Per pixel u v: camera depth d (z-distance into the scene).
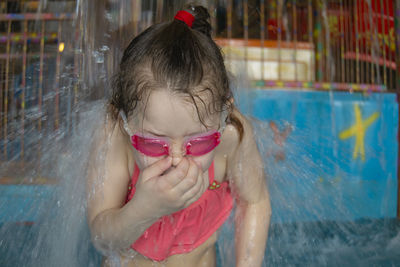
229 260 1.39
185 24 0.95
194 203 1.12
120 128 1.06
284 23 3.76
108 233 0.98
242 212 1.24
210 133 0.89
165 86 0.81
